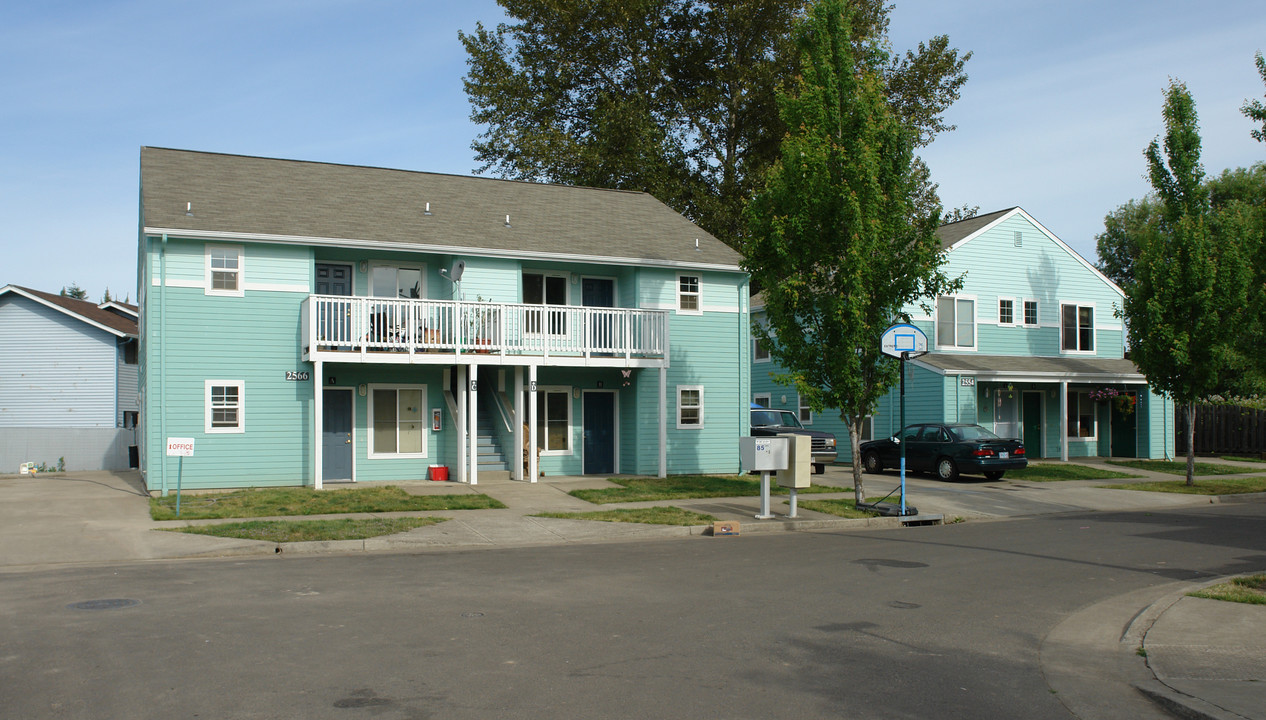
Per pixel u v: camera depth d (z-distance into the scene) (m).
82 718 5.32
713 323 24.17
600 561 11.66
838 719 5.54
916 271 16.62
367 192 23.19
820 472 25.66
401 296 21.81
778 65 36.44
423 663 6.59
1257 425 32.44
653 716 5.50
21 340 32.19
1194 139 23.00
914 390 28.69
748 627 7.89
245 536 13.23
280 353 20.02
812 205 16.39
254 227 19.61
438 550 12.94
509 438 22.39
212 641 7.18
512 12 38.59
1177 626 7.96
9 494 18.33
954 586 9.97
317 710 5.51
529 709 5.59
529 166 37.06
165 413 18.92
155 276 19.00
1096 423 32.59
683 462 23.64
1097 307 32.59
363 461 21.19
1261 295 22.17
